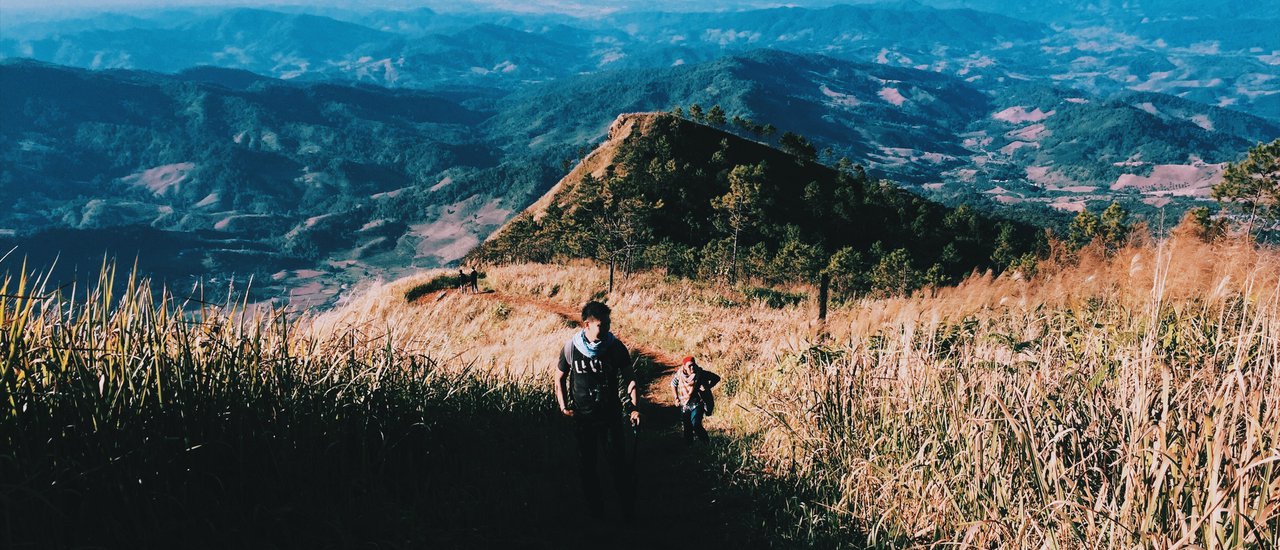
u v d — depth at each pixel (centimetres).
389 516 353
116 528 265
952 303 593
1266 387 262
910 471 386
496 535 394
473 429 509
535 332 1811
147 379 299
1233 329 325
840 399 502
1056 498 270
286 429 352
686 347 1498
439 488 414
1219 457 212
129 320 307
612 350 456
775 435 560
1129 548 238
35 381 272
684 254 6588
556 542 406
